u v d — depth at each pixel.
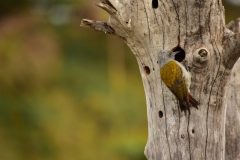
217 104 8.32
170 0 8.14
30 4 18.19
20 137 16.44
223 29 8.21
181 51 8.25
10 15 17.52
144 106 16.34
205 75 8.20
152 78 8.43
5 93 16.53
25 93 16.55
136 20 8.27
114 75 16.77
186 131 8.29
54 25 17.72
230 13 18.27
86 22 8.40
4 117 16.44
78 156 16.08
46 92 16.58
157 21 8.23
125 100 16.38
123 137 15.77
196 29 8.15
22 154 16.42
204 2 8.11
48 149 16.34
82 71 16.92
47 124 16.31
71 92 16.59
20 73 16.34
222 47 8.19
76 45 17.56
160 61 8.21
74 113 16.38
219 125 8.40
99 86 16.69
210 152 8.38
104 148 15.91
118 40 17.14
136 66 17.36
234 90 9.10
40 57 16.36
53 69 16.50
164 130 8.39
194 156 8.32
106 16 15.03
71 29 17.72
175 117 8.30
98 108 16.27
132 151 15.49
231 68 8.27
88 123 16.28
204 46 8.16
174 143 8.34
